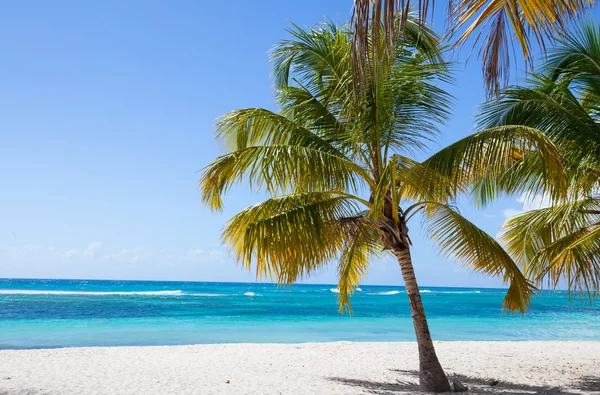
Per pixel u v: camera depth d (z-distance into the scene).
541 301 67.75
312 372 10.28
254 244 7.12
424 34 7.62
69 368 10.47
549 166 6.52
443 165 7.03
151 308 35.44
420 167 7.06
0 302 37.81
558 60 8.00
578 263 7.71
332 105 8.20
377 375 9.98
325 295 68.00
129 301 43.78
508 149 6.51
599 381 9.41
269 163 7.04
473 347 14.93
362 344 15.57
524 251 9.95
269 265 7.29
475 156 6.77
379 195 7.26
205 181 7.29
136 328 22.23
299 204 7.46
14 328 21.44
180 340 18.50
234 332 21.33
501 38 3.98
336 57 8.09
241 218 7.54
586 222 8.68
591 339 20.70
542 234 9.47
